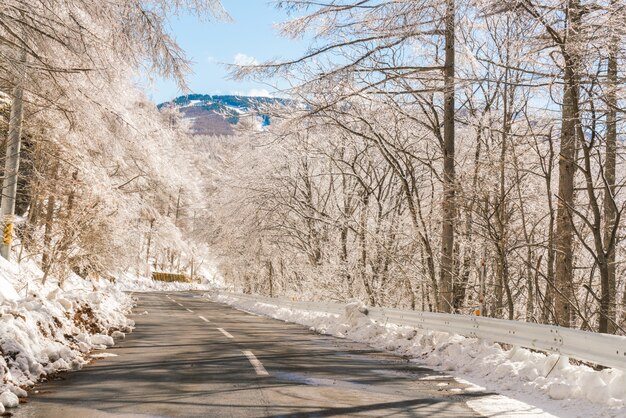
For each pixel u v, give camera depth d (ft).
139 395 20.61
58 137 53.78
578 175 62.18
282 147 87.61
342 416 18.39
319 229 92.63
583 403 21.43
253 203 94.63
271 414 18.19
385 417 18.66
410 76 54.95
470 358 31.81
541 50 33.63
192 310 86.22
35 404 18.74
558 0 30.01
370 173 81.15
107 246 81.97
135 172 85.35
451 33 43.52
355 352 38.32
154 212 106.93
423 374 29.22
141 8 25.39
